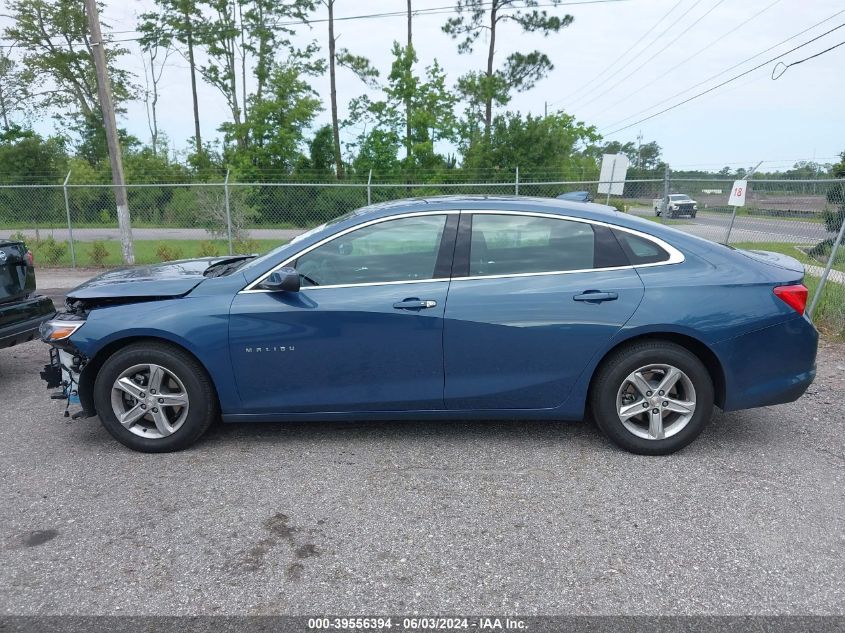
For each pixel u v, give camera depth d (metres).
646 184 13.73
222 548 2.99
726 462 3.88
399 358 3.87
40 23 45.12
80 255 16.62
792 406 4.89
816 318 7.68
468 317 3.79
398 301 3.81
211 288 3.96
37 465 3.92
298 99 36.69
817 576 2.73
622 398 3.93
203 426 4.05
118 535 3.11
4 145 36.69
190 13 41.47
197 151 44.06
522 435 4.31
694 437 3.92
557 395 3.91
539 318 3.79
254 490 3.56
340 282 3.92
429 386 3.91
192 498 3.47
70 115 48.16
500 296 3.81
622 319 3.77
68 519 3.27
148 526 3.19
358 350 3.86
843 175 13.04
